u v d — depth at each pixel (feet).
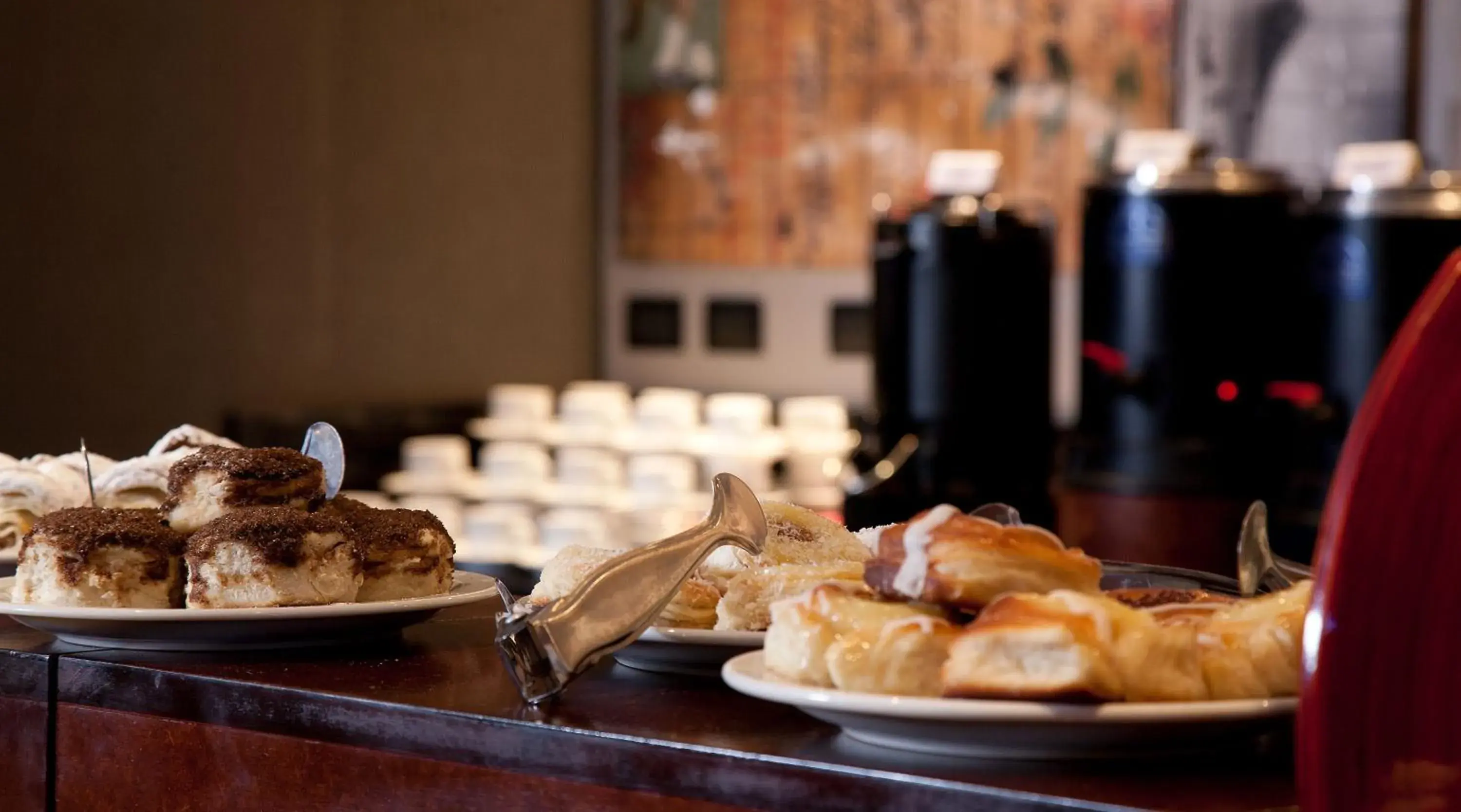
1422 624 2.40
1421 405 2.39
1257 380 8.55
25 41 10.82
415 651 3.78
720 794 2.71
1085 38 12.75
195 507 4.05
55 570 3.83
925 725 2.51
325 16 12.95
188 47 11.91
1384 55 11.54
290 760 3.30
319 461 4.22
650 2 14.98
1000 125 13.19
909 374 9.10
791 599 2.85
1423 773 2.40
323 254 13.01
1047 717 2.43
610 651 3.14
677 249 14.93
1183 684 2.56
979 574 2.67
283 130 12.66
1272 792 2.43
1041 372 9.14
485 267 14.42
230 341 12.28
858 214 13.93
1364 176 8.34
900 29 13.61
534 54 14.79
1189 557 8.49
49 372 10.98
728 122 14.56
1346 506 2.38
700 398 14.87
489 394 14.49
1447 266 2.42
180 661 3.64
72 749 3.66
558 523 11.06
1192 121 12.32
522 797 2.96
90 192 11.25
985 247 8.90
